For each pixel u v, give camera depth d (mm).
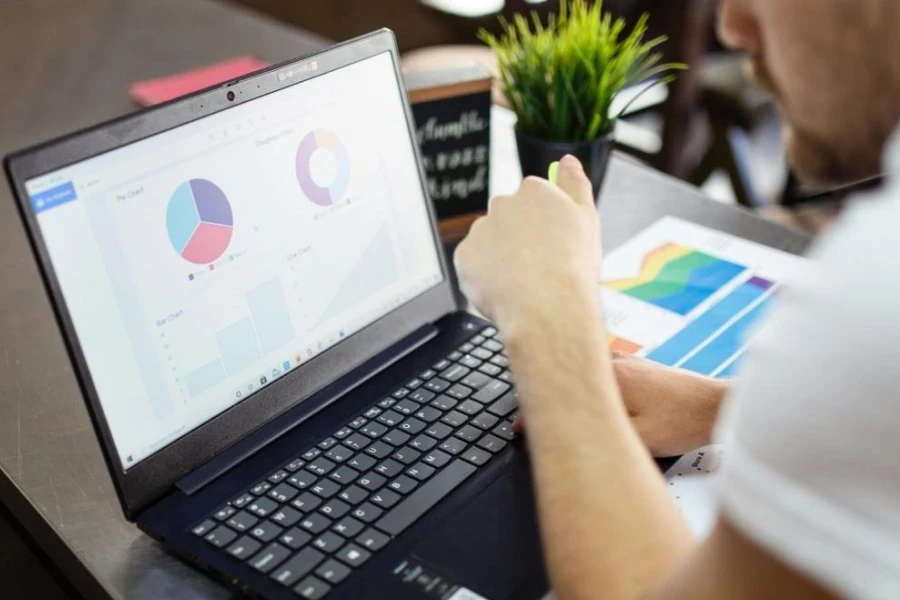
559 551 580
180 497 727
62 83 1524
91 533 731
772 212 1487
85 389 673
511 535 690
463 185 1114
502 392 832
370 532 691
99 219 675
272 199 791
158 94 1418
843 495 434
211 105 746
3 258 1108
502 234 779
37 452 815
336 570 661
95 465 799
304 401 815
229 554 676
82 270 667
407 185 907
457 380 849
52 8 1810
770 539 454
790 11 720
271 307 794
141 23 1753
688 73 1957
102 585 687
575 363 653
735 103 1967
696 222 1153
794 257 1081
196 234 738
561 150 1029
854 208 481
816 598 456
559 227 766
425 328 915
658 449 772
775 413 451
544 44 1030
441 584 652
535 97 1031
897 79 689
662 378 796
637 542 562
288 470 749
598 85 1018
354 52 853
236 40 1679
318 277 830
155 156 709
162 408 722
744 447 466
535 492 645
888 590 431
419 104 1048
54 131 1377
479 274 765
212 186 747
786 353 454
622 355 835
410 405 818
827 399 433
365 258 870
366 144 865
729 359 916
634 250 1097
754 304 998
